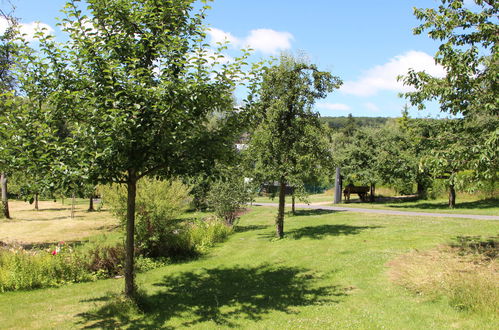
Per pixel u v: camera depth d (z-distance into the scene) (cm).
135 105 518
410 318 541
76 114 582
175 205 1192
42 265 899
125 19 598
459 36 834
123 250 1048
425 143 906
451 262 804
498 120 753
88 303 706
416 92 883
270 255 1073
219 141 624
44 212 2969
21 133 545
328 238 1233
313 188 4616
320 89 1267
